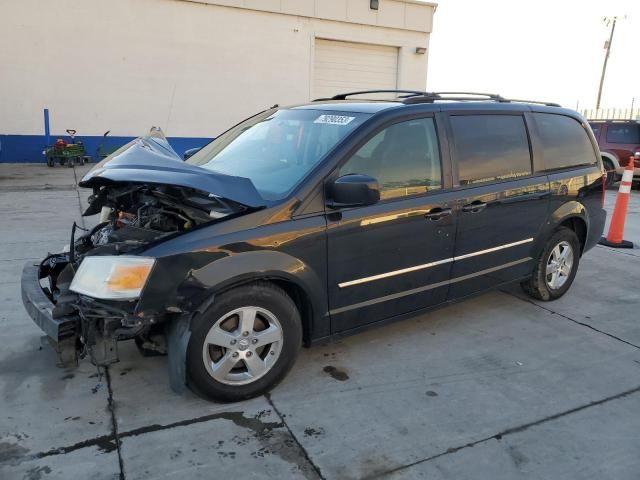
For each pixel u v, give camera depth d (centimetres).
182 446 269
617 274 587
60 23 1391
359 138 336
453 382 342
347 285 334
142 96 1505
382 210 340
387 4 1755
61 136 1452
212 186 282
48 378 329
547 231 459
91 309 274
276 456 264
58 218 765
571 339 412
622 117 3200
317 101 434
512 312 463
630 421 304
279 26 1620
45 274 352
